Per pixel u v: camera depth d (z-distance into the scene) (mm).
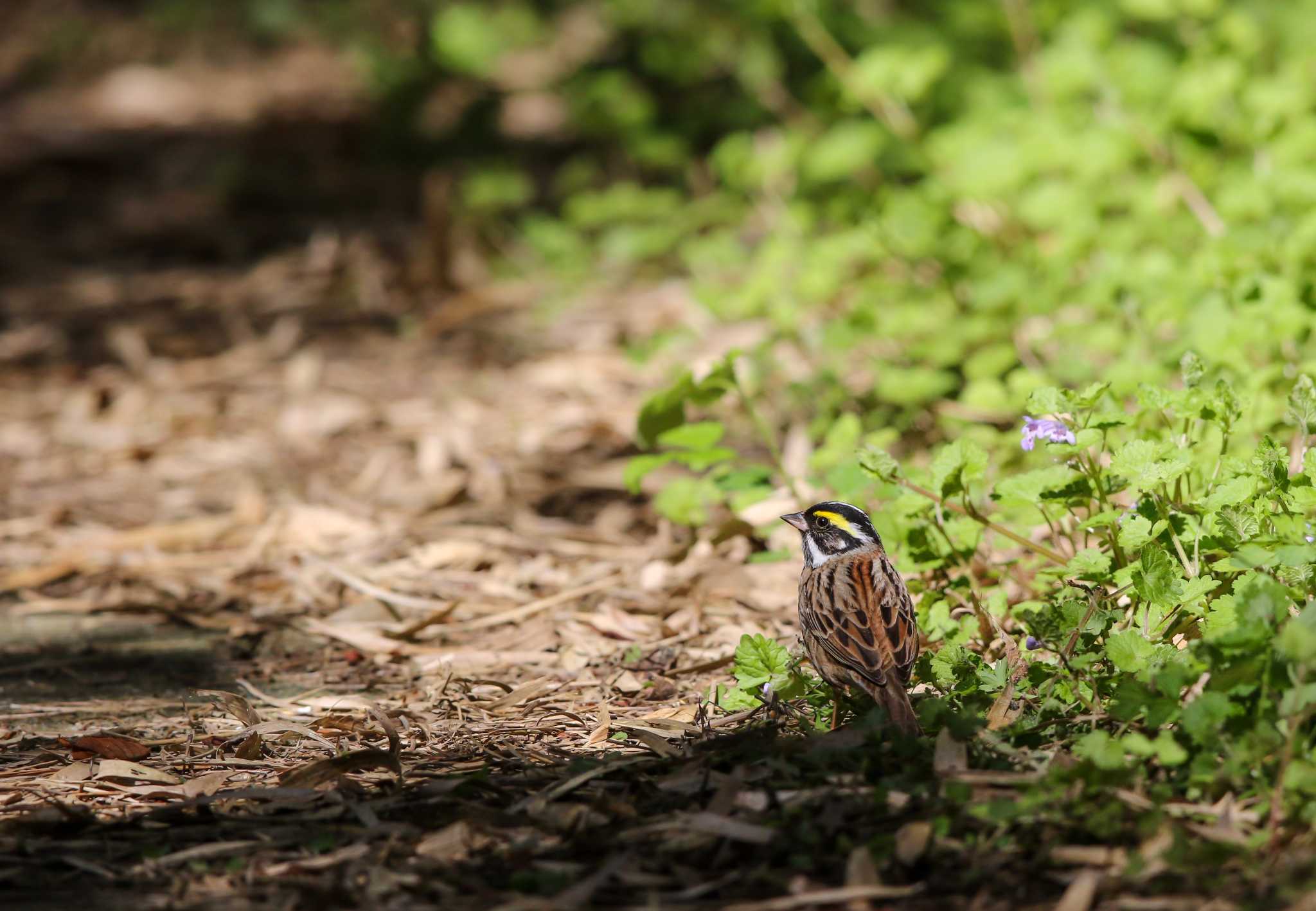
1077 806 6348
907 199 14703
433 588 11078
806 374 14648
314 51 40594
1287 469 8086
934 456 11258
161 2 42062
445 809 7008
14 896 6320
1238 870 6031
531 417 15016
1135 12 14203
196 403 16078
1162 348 11094
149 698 9180
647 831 6582
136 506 13297
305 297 20203
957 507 8609
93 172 28953
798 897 6039
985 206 14922
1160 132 13789
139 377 17094
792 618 10039
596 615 10180
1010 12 15781
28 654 10102
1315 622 6461
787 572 10773
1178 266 12383
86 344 18516
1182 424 8984
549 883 6230
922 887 6086
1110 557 8039
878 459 8359
